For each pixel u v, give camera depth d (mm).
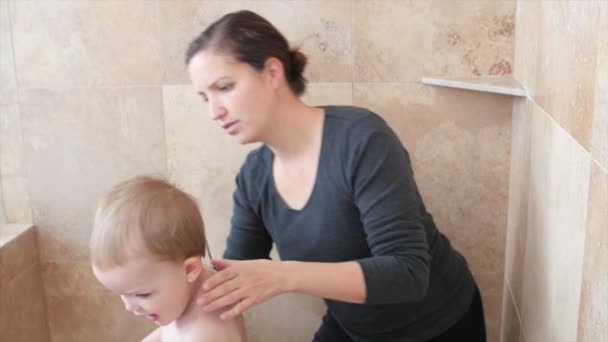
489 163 1521
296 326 1726
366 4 1465
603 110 740
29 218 1728
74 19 1564
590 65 798
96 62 1586
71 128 1643
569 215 917
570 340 909
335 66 1507
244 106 1019
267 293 937
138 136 1628
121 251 911
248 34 1014
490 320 1625
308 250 1129
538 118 1158
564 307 946
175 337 993
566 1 935
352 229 1084
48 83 1615
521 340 1323
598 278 767
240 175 1209
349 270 973
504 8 1426
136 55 1570
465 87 1375
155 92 1592
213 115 1035
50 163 1677
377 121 1064
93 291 1774
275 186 1145
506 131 1495
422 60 1480
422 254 1020
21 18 1578
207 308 916
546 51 1088
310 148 1079
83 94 1613
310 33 1494
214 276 922
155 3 1530
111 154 1649
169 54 1559
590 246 802
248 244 1266
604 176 741
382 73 1500
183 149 1624
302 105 1094
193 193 1650
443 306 1172
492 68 1466
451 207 1558
